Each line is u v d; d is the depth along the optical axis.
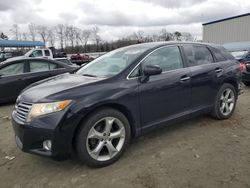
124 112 3.73
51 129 3.13
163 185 3.04
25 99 3.49
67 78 4.10
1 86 7.34
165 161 3.60
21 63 7.78
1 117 6.30
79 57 28.27
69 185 3.16
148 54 4.09
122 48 4.78
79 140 3.30
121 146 3.66
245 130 4.66
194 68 4.58
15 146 4.37
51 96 3.28
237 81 5.37
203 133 4.56
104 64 4.38
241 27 32.22
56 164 3.67
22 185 3.21
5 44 29.55
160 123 4.12
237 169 3.31
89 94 3.36
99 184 3.14
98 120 3.40
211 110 5.01
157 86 3.98
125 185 3.09
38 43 32.28
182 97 4.36
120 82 3.68
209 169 3.34
